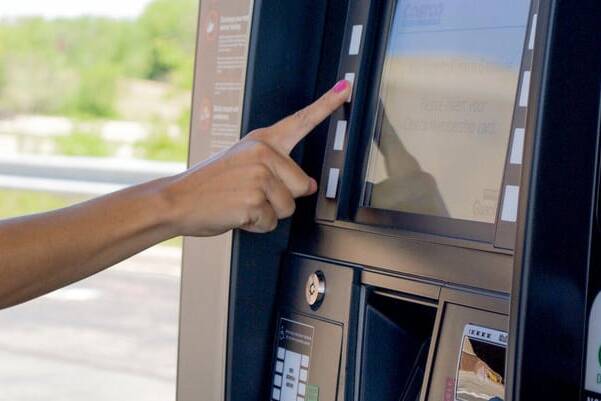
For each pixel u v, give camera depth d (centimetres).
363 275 141
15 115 1166
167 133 1137
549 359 112
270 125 151
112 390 495
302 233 151
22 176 690
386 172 146
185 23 1146
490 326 123
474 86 138
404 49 148
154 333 578
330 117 150
